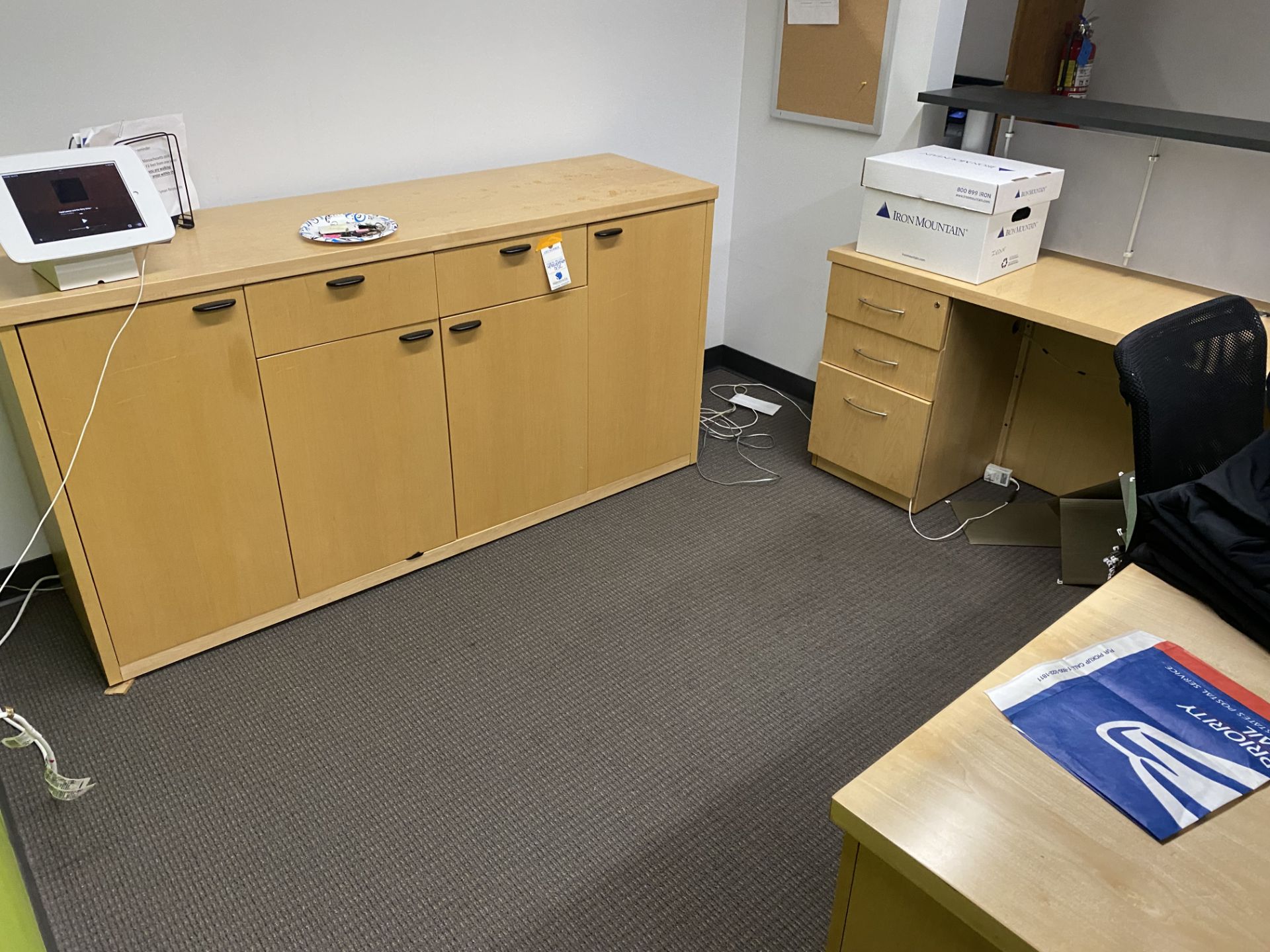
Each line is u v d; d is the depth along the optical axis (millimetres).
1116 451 2711
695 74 3119
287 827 1761
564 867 1700
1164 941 813
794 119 3117
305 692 2084
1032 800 949
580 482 2762
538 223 2260
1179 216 2369
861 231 2629
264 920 1588
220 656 2180
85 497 1847
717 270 3576
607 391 2676
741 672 2182
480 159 2725
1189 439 1475
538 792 1854
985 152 2693
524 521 2680
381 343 2131
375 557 2387
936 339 2508
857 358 2754
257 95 2254
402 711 2039
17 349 1661
